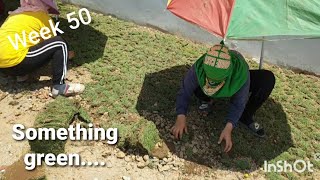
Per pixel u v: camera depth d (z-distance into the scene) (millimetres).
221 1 1562
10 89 2127
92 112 2033
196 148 1933
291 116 2182
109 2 2711
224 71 1658
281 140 2039
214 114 2090
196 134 1986
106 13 2736
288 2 1557
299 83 2428
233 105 1801
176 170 1842
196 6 1607
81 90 2107
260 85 1913
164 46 2529
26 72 2053
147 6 2654
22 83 2154
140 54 2434
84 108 2047
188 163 1871
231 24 1512
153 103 2105
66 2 2766
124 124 1987
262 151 1971
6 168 1760
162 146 1902
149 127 1920
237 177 1848
